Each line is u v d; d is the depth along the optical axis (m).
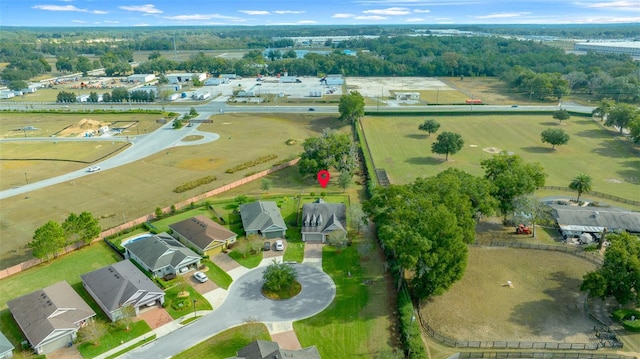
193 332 61.41
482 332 61.69
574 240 86.06
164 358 56.78
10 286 71.62
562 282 73.31
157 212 95.19
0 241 87.25
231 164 132.38
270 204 97.69
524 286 72.31
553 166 128.38
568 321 63.88
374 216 77.88
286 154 142.12
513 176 86.88
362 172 126.69
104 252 82.56
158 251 76.00
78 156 140.62
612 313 65.19
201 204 102.75
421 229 65.56
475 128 173.50
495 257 80.81
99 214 98.81
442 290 65.69
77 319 60.72
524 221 89.06
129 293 64.31
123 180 120.00
